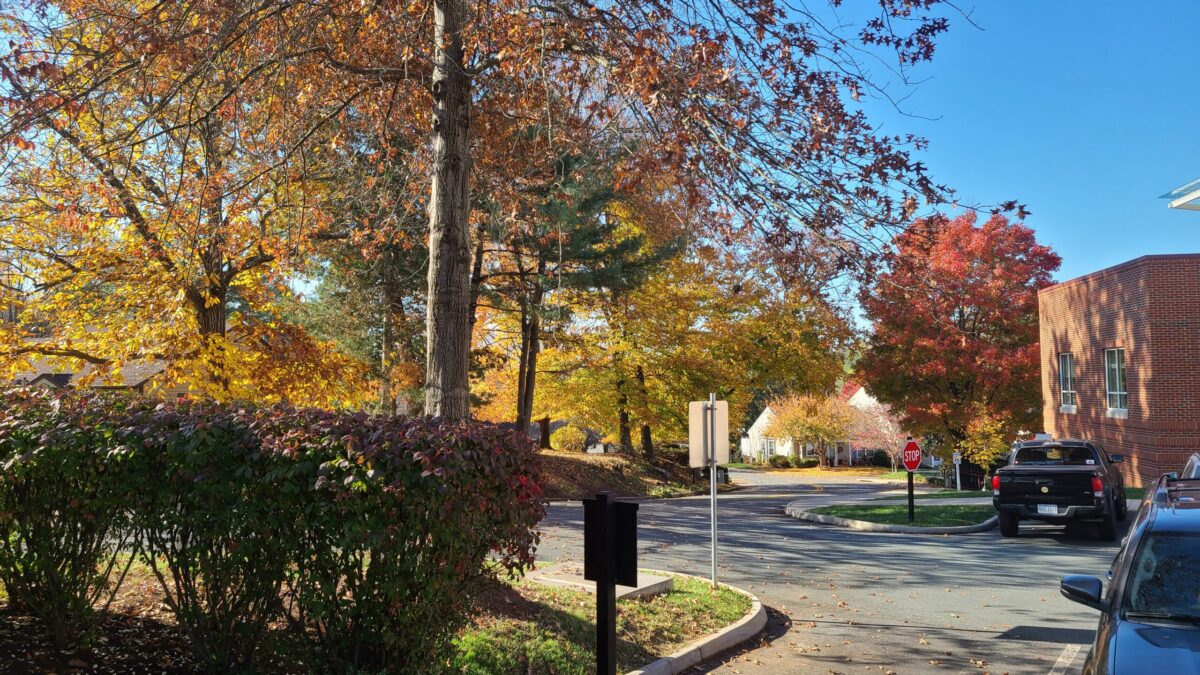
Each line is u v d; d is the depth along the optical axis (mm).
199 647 5672
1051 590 11211
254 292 15969
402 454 5137
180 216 11906
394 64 9828
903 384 34531
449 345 8117
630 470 35781
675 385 35781
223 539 5449
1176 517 5570
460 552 5508
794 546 15492
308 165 10844
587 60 8617
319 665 5547
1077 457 16859
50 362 15562
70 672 5578
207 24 8125
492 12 8500
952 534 17500
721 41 7355
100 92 8195
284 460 5188
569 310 23188
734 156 7145
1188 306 23141
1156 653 4402
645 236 22250
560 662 6934
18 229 14148
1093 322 27422
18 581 5949
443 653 5965
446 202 8297
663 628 8461
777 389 74438
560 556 12945
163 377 13977
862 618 9727
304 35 8844
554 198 12750
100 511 5723
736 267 14352
